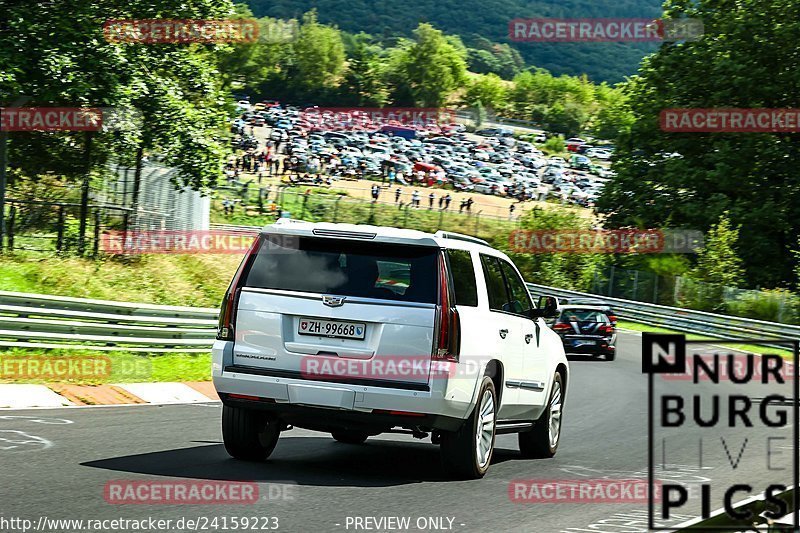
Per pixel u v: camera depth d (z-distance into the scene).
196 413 35.09
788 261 150.88
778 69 152.00
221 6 80.06
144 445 26.48
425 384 22.61
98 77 71.81
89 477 21.27
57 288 58.38
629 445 32.84
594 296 138.00
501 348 25.31
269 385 23.05
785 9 151.12
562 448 31.89
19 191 84.06
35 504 18.31
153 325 48.81
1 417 30.27
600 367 73.75
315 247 23.66
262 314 23.34
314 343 23.06
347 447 29.25
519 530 18.36
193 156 80.69
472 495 21.83
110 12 75.06
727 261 138.12
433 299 22.89
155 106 77.38
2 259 60.41
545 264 156.25
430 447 31.17
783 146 149.50
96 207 77.88
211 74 84.62
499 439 35.03
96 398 36.94
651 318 129.50
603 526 19.06
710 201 148.88
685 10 158.50
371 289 23.06
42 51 68.00
